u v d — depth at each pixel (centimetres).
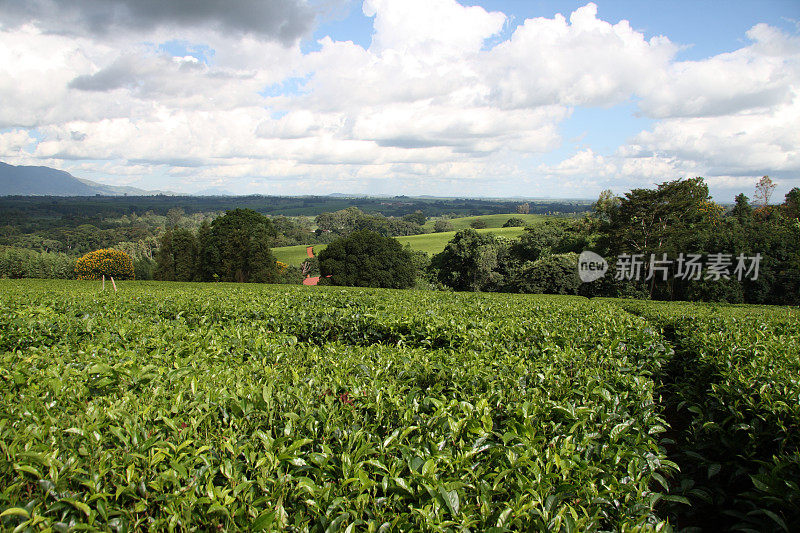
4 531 227
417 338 859
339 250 4944
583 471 316
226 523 244
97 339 695
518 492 281
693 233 4088
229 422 346
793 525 353
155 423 333
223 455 296
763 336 812
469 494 286
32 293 1323
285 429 315
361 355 560
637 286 4203
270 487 270
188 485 260
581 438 357
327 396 377
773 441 453
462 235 5506
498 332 758
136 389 414
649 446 380
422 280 5459
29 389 404
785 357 624
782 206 5675
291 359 560
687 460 580
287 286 3012
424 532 244
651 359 707
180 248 5303
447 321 873
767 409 461
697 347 768
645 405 448
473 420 346
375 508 260
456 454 308
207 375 455
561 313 1068
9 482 265
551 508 272
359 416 356
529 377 474
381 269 4856
